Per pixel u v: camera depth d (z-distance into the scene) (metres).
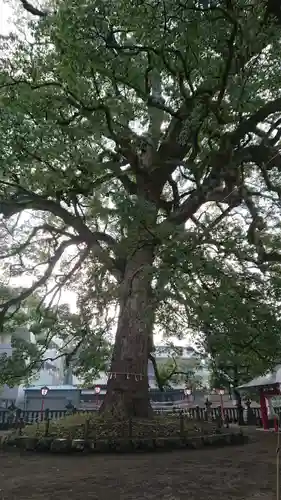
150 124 13.70
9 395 32.66
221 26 9.08
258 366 13.30
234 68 9.99
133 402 12.06
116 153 12.50
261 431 17.47
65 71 10.38
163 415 13.71
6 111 9.79
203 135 12.27
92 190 11.55
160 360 21.94
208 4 8.62
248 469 8.01
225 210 13.48
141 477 7.22
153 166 13.50
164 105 11.65
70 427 11.31
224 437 11.71
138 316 10.27
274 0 9.17
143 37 9.43
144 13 8.76
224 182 12.31
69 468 8.10
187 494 6.10
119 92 11.69
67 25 8.97
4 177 11.37
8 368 14.02
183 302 9.10
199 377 23.38
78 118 11.25
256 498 5.89
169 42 9.22
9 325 16.70
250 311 9.64
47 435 10.88
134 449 10.00
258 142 13.02
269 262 12.05
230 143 11.37
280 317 10.35
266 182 13.88
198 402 29.53
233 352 11.07
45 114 10.88
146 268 8.83
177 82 10.98
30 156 10.56
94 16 8.76
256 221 11.75
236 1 9.12
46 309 15.48
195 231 9.24
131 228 9.20
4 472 7.80
